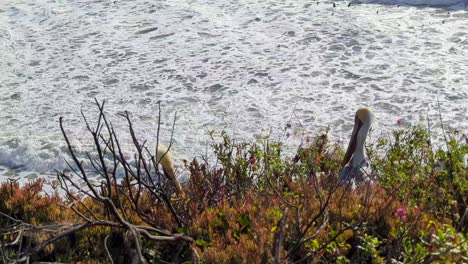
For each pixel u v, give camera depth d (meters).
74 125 11.60
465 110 11.62
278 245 4.55
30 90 13.21
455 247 4.66
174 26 16.09
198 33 15.62
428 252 4.71
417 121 11.30
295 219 5.41
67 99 12.77
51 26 16.50
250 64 13.87
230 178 7.04
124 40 15.49
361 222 5.17
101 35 15.83
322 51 14.34
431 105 11.86
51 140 11.02
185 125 11.46
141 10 17.17
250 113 11.82
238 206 5.84
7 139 11.05
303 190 6.27
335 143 9.98
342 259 4.84
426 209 5.60
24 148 10.75
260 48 14.62
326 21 15.83
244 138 10.93
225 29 15.73
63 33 16.05
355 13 16.30
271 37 15.16
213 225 5.50
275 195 6.14
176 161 10.09
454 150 6.83
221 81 13.20
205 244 5.18
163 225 5.45
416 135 8.86
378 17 16.00
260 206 5.66
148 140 10.90
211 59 14.23
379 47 14.41
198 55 14.47
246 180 7.05
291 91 12.62
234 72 13.56
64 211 6.02
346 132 11.05
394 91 12.46
